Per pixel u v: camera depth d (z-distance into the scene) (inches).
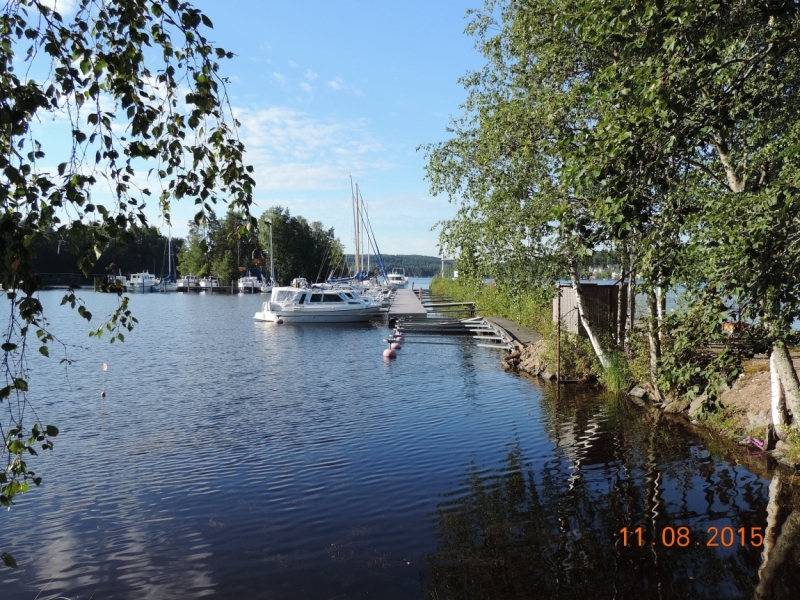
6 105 95.1
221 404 502.0
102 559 225.5
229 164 140.4
